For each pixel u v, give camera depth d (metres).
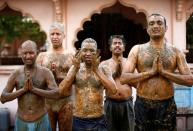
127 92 7.95
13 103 11.62
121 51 8.01
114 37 8.06
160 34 5.77
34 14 11.06
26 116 5.93
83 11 11.00
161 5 11.01
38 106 5.96
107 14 13.72
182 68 5.80
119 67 7.95
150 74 5.70
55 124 7.37
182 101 11.34
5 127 11.34
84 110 6.32
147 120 5.81
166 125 5.77
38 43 22.59
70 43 10.97
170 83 5.80
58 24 7.51
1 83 11.23
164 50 5.79
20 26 21.78
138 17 13.49
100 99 6.38
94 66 6.22
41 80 5.99
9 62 14.77
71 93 7.26
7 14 13.12
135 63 5.89
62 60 7.41
